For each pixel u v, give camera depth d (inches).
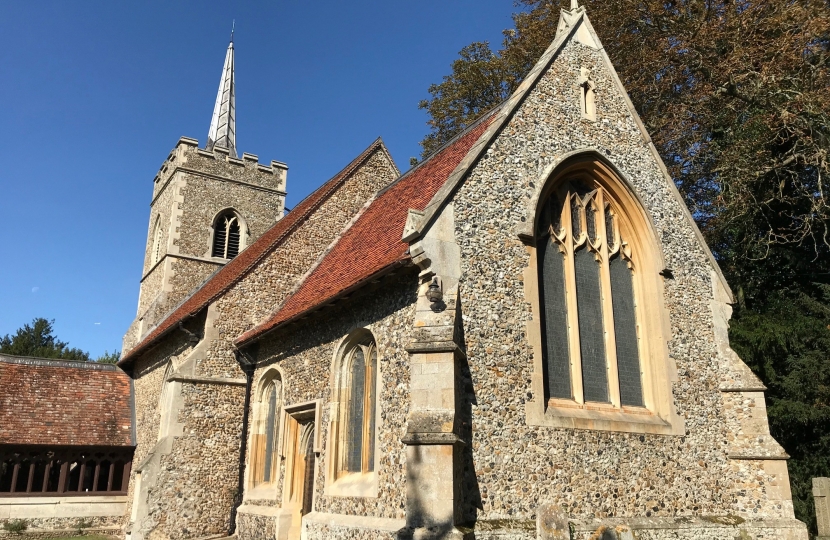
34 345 1897.1
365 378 470.6
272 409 622.5
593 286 498.3
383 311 448.5
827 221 674.2
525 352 423.5
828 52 666.2
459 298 405.7
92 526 757.9
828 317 608.1
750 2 678.5
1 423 743.1
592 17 774.5
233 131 1379.2
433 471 350.0
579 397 451.2
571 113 526.0
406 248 441.4
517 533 365.4
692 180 766.5
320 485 489.1
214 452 624.1
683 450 479.8
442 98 1035.9
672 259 541.3
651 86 753.0
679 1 732.7
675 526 439.5
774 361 610.9
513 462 391.9
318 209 764.0
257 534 562.3
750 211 679.1
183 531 591.8
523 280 442.0
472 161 445.4
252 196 1117.7
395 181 716.0
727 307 556.4
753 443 501.4
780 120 639.1
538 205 475.5
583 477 417.7
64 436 765.3
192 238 1037.8
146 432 772.0
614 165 522.3
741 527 469.4
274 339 623.5
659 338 504.7
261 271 702.5
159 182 1144.8
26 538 713.6
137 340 988.6
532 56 903.1
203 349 644.1
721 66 669.9
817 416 553.6
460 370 388.5
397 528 374.3
